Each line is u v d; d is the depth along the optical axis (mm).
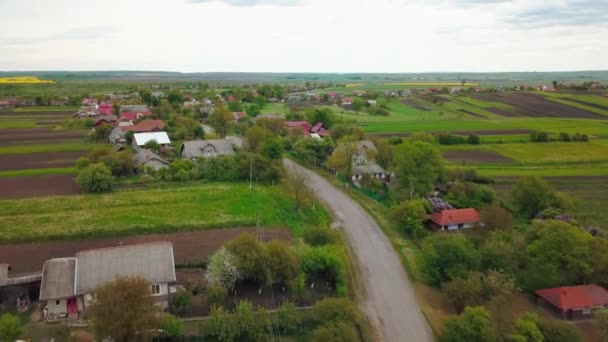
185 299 50219
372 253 69188
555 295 54500
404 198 89438
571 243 59094
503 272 58781
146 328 41438
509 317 50812
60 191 92000
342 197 95250
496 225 72062
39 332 45938
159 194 90812
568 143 142500
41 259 60906
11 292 50844
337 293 55781
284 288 55906
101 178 91312
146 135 134500
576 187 100188
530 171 112750
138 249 52844
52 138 151500
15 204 82250
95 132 148750
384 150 115562
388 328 50750
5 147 135750
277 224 76688
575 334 46062
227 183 101500
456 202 84312
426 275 61469
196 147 120875
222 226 74562
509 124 181000
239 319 45594
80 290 48219
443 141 142875
